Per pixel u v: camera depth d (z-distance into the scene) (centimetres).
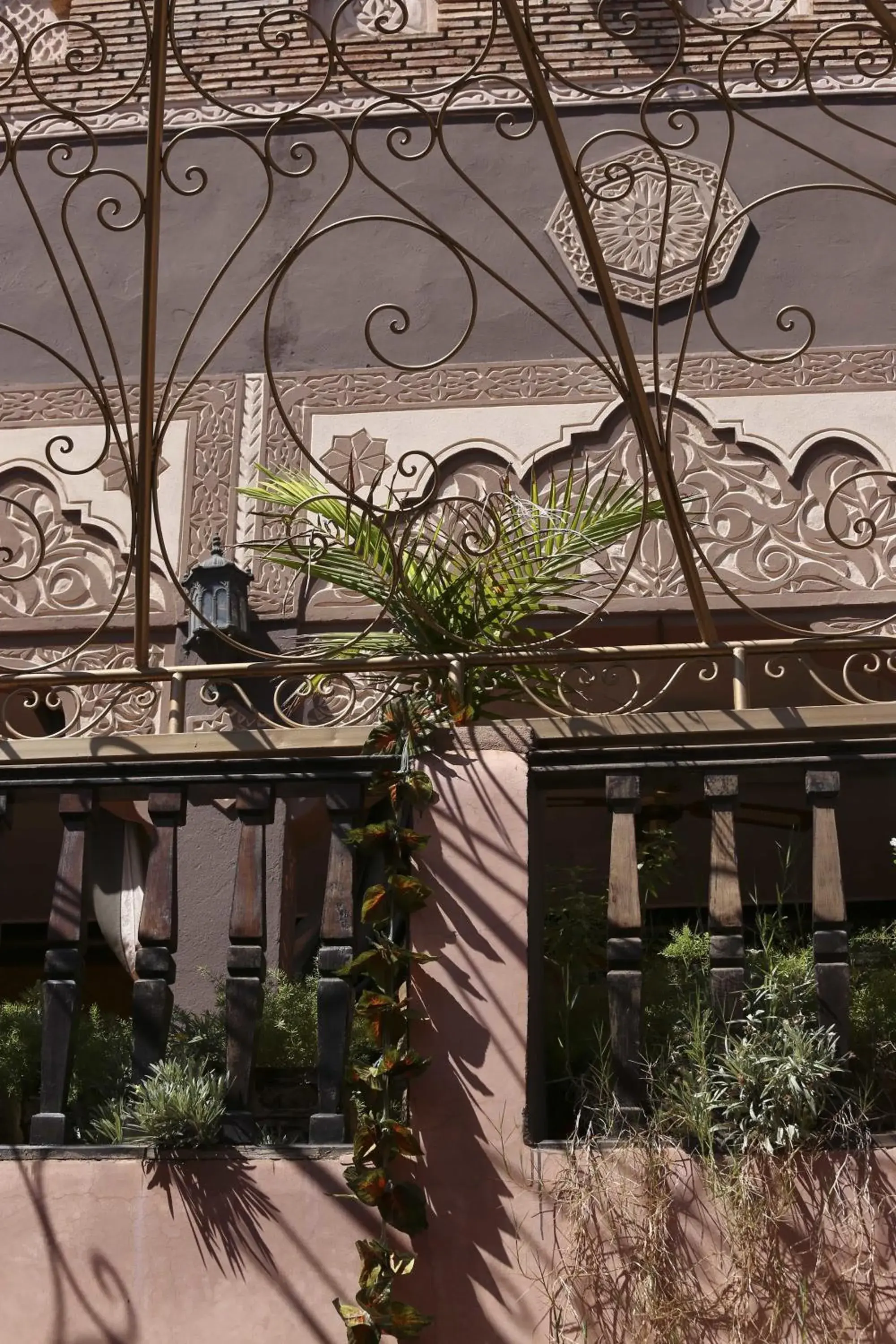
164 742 318
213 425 655
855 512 624
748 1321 263
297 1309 273
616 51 699
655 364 340
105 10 720
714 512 626
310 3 722
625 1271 269
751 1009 292
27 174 704
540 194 682
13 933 709
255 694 600
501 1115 283
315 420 654
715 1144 277
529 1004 292
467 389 653
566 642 586
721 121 686
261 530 635
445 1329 270
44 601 634
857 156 679
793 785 312
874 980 332
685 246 667
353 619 614
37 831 712
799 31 694
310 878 643
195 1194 281
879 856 636
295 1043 360
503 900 299
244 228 688
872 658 600
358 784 310
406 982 294
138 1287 276
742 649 346
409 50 705
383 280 674
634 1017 288
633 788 305
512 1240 274
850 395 641
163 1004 299
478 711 346
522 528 438
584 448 641
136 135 704
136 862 422
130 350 672
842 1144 275
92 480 650
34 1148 287
